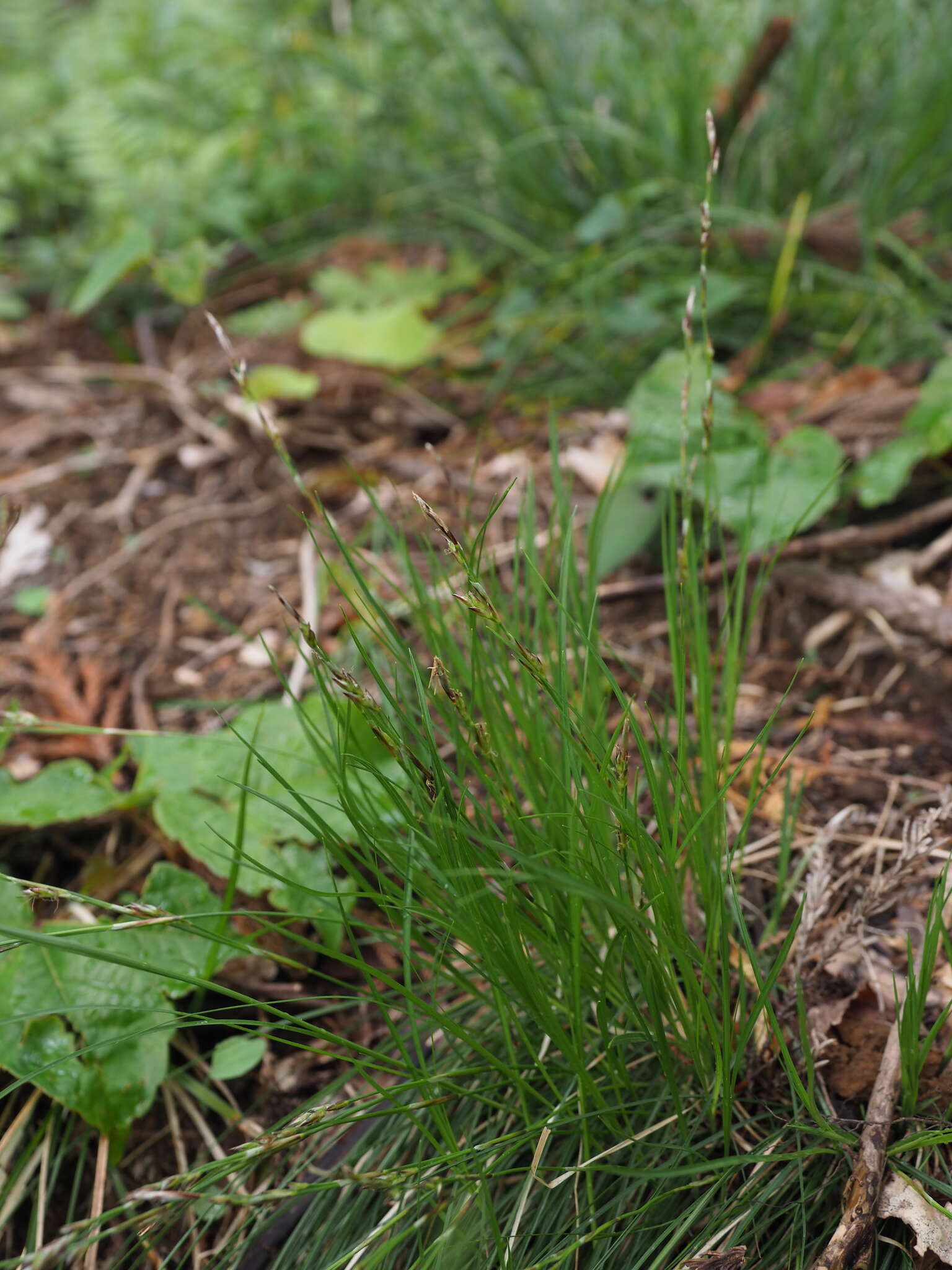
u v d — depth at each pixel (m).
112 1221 0.77
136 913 0.65
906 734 0.91
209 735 0.92
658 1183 0.72
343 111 1.66
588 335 1.30
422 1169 0.68
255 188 1.63
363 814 0.77
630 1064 0.76
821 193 1.30
